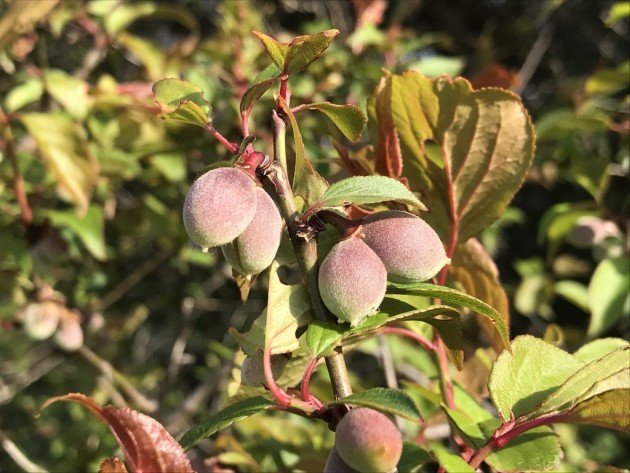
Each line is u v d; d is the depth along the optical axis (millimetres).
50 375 596
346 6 576
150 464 124
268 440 258
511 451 148
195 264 487
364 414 116
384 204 182
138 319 502
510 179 178
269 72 143
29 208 323
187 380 582
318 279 130
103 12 432
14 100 336
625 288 279
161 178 417
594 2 788
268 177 134
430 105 174
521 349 158
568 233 342
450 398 186
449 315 142
